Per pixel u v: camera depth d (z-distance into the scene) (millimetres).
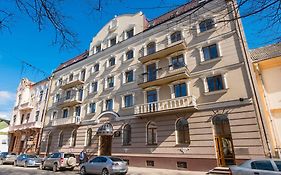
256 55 16828
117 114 20938
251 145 12773
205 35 17312
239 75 14641
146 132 18156
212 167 13758
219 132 14523
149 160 17031
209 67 16266
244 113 13609
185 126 16109
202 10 17688
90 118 23719
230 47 15695
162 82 18156
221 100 14844
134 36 22891
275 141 13281
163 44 19938
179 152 15539
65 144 24938
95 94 24547
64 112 27859
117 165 13633
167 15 22281
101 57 26047
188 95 16438
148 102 19156
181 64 18047
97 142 21656
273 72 15250
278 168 8000
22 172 16828
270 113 14219
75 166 19141
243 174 8539
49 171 17703
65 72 30828
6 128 38344
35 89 35062
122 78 22266
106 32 27188
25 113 34750
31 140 30094
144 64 20672
